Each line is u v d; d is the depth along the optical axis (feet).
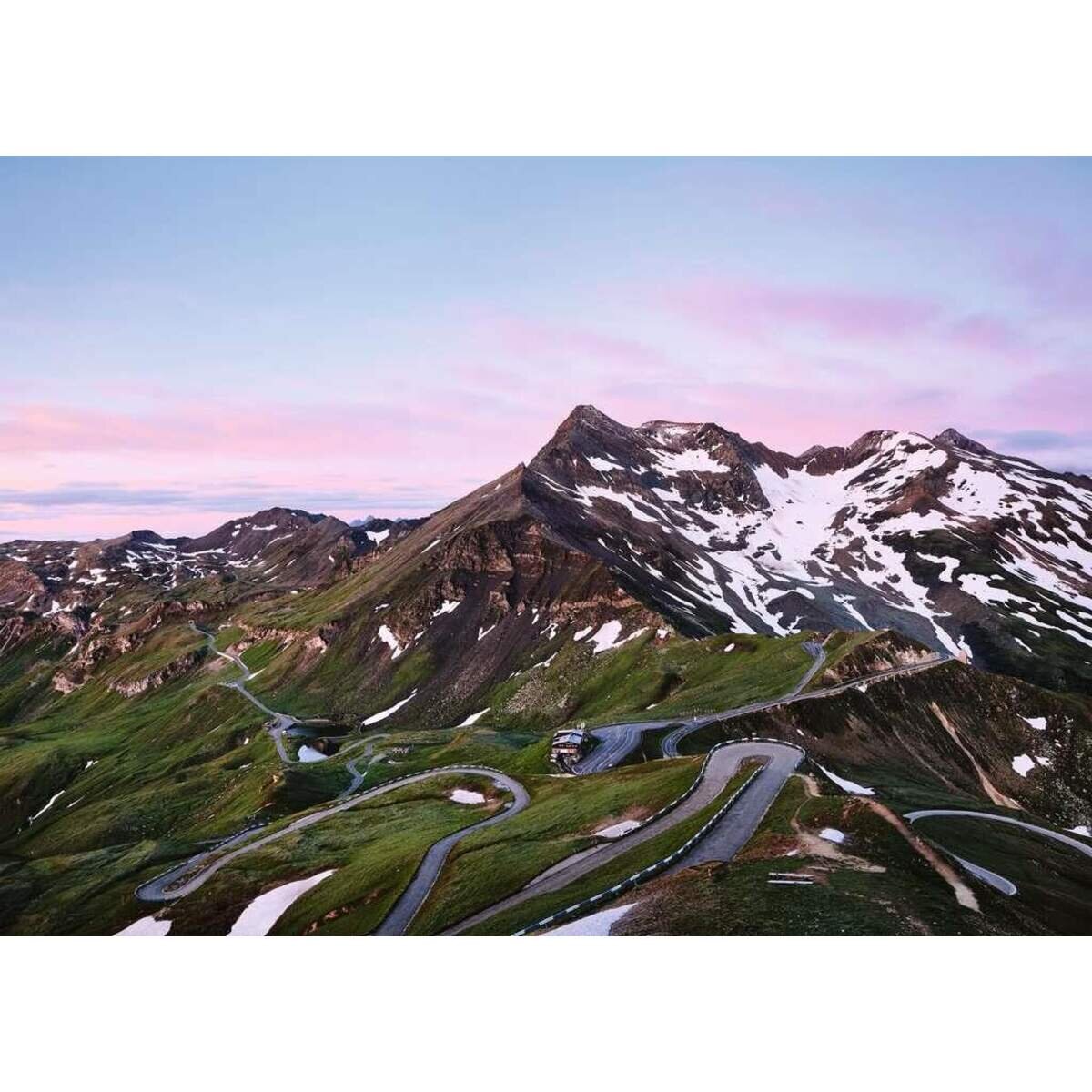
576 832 246.88
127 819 547.49
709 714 450.71
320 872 300.40
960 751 469.98
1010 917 156.56
